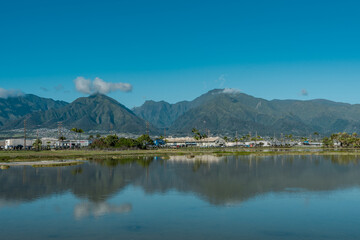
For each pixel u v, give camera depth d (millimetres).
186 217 34406
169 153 158750
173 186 53406
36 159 110812
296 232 29688
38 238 28109
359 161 105562
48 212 36312
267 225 31719
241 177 64250
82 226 31297
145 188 51406
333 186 53125
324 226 31438
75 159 116000
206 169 80188
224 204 40156
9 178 62406
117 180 60156
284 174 69438
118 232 29578
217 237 28359
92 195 45656
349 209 37688
